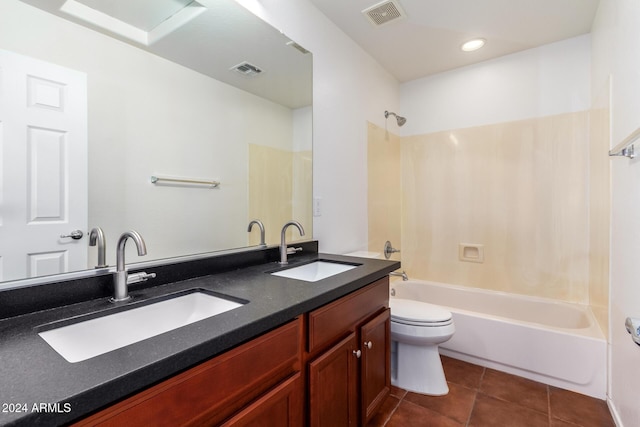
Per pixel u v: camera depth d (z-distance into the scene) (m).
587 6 1.84
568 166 2.24
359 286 1.27
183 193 1.28
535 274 2.38
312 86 1.84
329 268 1.65
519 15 1.93
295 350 0.95
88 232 0.99
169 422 0.62
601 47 1.80
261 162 1.60
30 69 0.88
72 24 0.96
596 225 1.97
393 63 2.56
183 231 1.28
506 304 2.43
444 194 2.76
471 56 2.45
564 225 2.27
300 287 1.12
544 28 2.08
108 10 1.05
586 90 2.16
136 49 1.12
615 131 1.53
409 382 1.84
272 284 1.16
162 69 1.20
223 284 1.16
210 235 1.38
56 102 0.93
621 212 1.44
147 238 1.15
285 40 1.66
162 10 1.19
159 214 1.20
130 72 1.11
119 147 1.08
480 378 1.94
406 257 2.96
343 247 2.13
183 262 1.22
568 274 2.26
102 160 1.03
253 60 1.54
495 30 2.09
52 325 0.77
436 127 2.78
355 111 2.25
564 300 2.28
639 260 1.19
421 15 1.92
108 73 1.05
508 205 2.47
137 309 0.94
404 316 1.81
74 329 0.80
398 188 2.92
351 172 2.21
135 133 1.12
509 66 2.43
